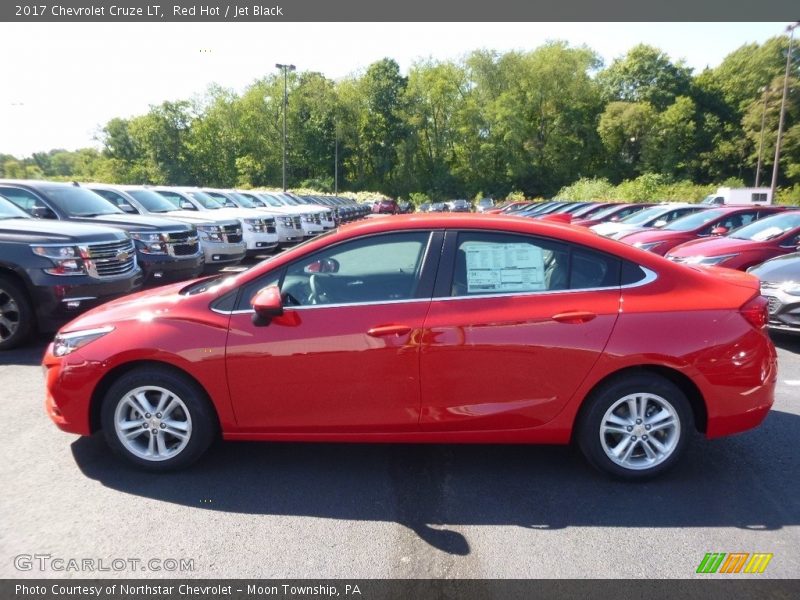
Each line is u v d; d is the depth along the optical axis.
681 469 4.00
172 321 3.79
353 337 3.63
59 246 6.84
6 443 4.36
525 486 3.76
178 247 9.83
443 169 72.38
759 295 3.82
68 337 3.95
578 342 3.60
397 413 3.69
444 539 3.16
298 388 3.69
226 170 70.25
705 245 9.49
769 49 66.50
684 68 72.94
